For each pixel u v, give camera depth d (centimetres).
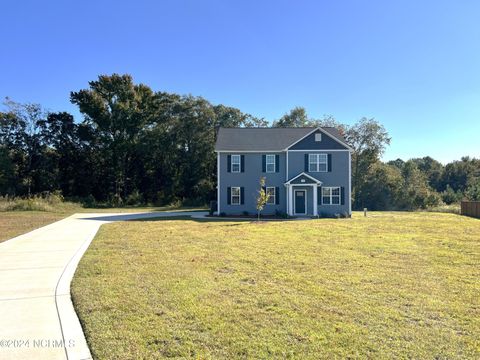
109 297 599
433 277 738
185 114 4856
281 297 600
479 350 409
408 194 3978
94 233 1509
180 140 4831
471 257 948
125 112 4578
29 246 1166
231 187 2719
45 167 4597
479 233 1462
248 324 484
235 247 1104
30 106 4631
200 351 406
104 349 411
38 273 782
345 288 655
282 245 1144
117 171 4700
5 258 959
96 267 823
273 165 2730
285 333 455
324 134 2731
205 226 1788
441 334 453
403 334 453
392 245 1142
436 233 1462
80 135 4700
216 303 568
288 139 2831
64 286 675
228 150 2708
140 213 3016
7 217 2408
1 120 4506
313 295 612
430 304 568
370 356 394
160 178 4900
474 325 484
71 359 390
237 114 5094
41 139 4681
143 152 4803
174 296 603
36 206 3091
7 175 4331
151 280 705
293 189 2705
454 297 606
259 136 2889
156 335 448
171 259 915
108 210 3462
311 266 834
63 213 2958
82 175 4741
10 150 4506
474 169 6606
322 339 438
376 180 4209
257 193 2719
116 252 1025
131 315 516
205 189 4519
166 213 3016
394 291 638
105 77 4619
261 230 1584
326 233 1464
